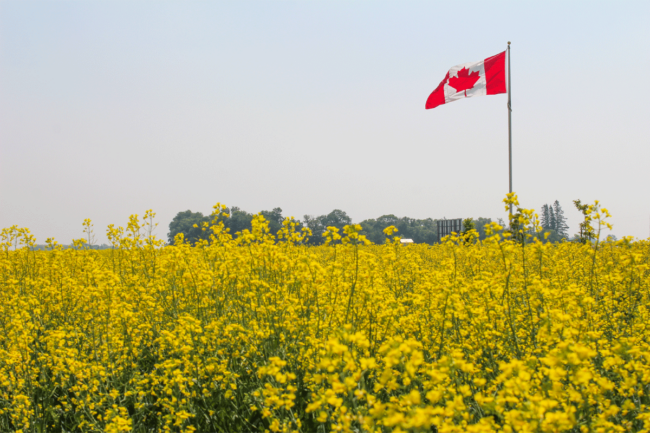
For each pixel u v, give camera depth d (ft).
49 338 17.03
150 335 19.40
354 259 20.94
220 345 17.19
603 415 9.38
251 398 14.40
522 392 8.67
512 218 20.03
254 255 21.15
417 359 8.79
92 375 14.88
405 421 7.62
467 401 11.76
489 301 16.89
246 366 16.53
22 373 15.89
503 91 51.08
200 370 14.52
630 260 19.58
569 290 15.90
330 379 8.75
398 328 16.84
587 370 9.55
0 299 22.93
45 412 15.19
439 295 15.85
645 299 22.81
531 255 21.45
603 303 20.47
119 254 34.09
